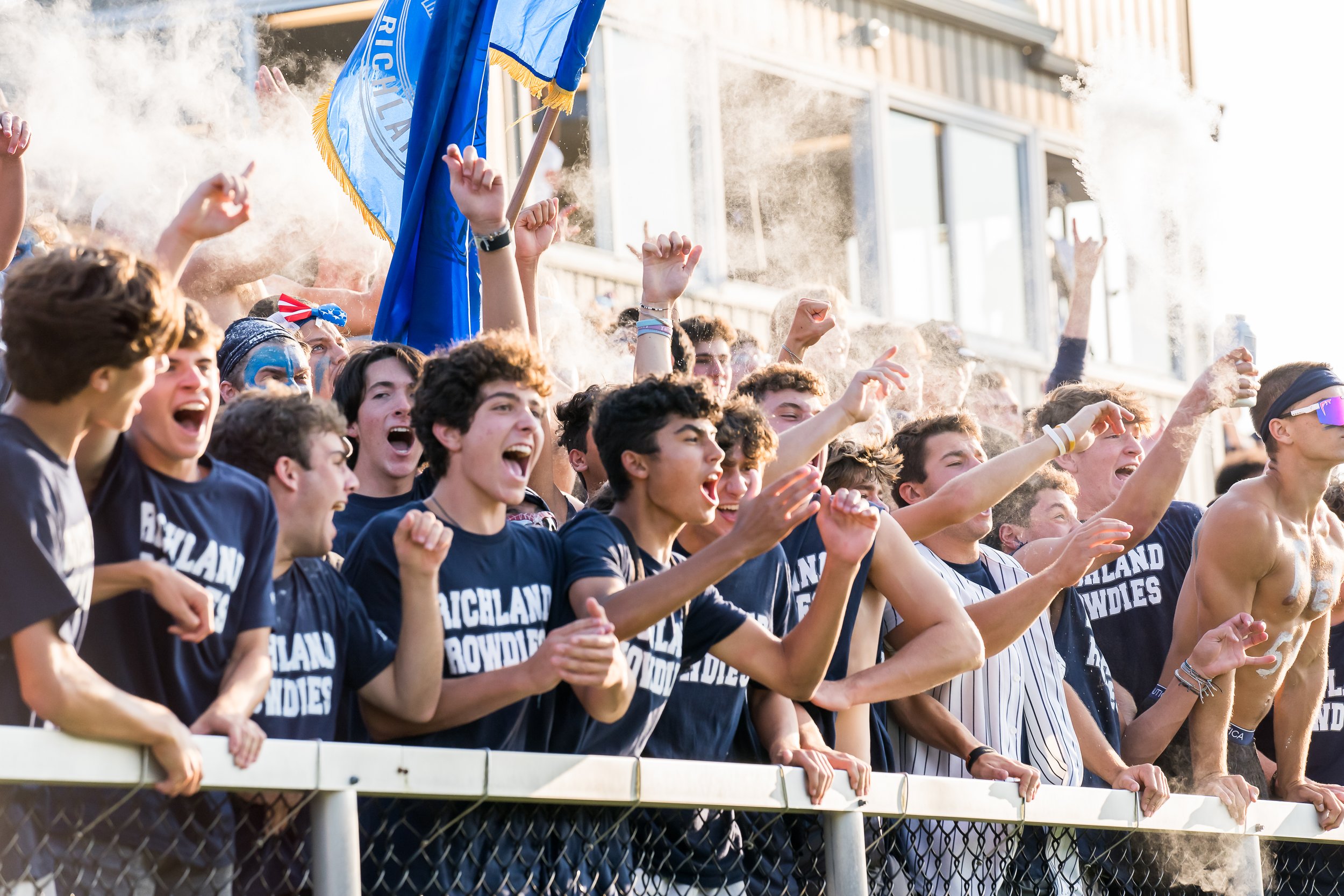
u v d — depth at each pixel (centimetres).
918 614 596
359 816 449
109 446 417
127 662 416
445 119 708
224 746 379
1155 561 809
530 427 485
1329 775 866
